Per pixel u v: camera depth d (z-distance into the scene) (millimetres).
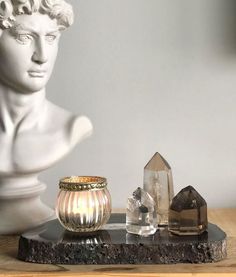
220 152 1275
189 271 822
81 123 1075
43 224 987
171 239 878
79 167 1278
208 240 872
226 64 1262
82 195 909
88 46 1261
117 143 1275
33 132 1049
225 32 1257
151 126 1273
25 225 1029
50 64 1014
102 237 891
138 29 1260
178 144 1273
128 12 1257
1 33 973
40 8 975
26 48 978
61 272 828
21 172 1019
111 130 1273
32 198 1071
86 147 1275
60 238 887
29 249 878
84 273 821
